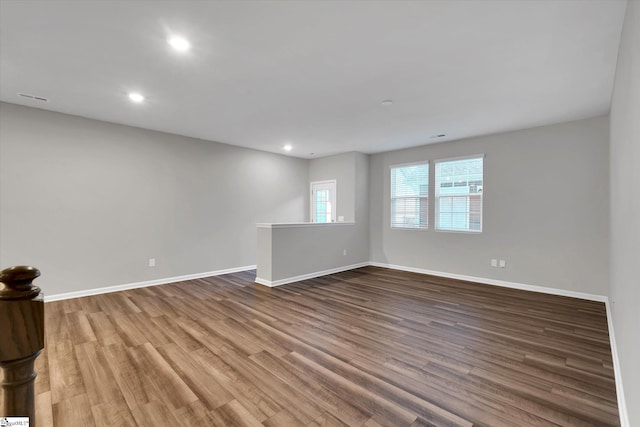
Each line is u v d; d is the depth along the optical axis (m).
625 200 1.84
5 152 3.60
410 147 5.93
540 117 4.04
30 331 0.69
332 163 6.75
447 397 1.96
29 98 3.45
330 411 1.82
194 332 2.97
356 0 1.83
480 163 5.09
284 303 3.90
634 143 1.46
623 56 1.98
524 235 4.61
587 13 1.93
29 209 3.76
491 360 2.44
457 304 3.86
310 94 3.31
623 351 1.88
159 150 4.86
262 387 2.06
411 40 2.27
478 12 1.94
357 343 2.74
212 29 2.13
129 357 2.46
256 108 3.75
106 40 2.27
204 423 1.72
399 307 3.75
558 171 4.32
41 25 2.08
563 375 2.22
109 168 4.36
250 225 6.11
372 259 6.60
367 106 3.66
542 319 3.33
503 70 2.74
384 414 1.80
